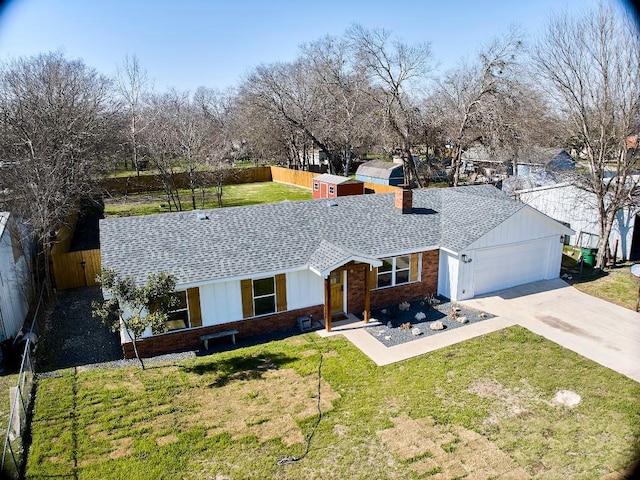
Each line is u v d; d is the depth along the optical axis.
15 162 22.36
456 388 11.84
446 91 41.81
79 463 9.18
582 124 21.78
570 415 10.59
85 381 12.65
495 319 16.11
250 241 16.92
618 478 8.55
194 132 41.66
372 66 37.44
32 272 19.84
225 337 15.58
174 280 13.62
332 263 15.21
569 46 21.25
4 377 13.29
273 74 54.88
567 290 18.78
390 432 10.16
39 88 32.44
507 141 35.03
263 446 9.74
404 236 18.33
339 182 34.47
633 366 12.74
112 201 42.66
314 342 14.80
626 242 22.77
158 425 10.47
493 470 8.94
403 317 16.62
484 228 18.00
